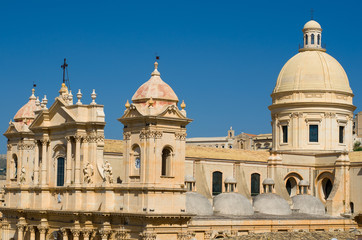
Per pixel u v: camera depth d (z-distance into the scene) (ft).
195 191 409.90
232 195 420.77
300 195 462.19
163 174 320.50
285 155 479.82
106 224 328.90
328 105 496.64
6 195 424.87
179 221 313.53
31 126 388.16
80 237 345.72
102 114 350.23
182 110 320.50
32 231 385.09
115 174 382.42
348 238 331.16
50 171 377.91
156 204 309.01
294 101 500.33
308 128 497.46
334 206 459.32
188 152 446.19
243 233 385.91
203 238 370.32
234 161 455.22
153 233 305.94
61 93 373.40
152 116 309.22
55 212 361.30
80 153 351.67
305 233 349.82
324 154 483.92
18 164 414.21
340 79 507.30
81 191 349.00
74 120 350.84
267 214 426.10
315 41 524.93
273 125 514.68
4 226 419.95
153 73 327.06
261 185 467.52
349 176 469.57
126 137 324.39
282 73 518.37
